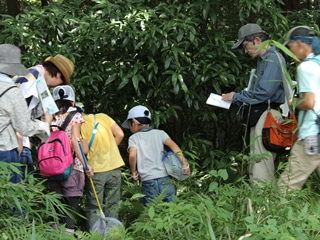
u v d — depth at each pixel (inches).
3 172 139.6
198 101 211.3
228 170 203.8
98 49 211.2
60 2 220.5
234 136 227.6
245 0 199.2
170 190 183.6
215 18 205.0
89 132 179.6
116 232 141.6
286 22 210.2
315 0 260.8
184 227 132.3
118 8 209.6
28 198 144.4
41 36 205.6
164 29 198.1
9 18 232.8
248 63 212.1
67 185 174.2
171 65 203.3
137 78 201.2
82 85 210.1
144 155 185.6
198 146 214.7
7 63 151.3
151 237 134.1
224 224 134.9
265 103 184.4
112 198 183.8
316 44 154.2
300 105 151.9
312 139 153.6
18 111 149.9
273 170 183.8
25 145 174.1
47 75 178.2
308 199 153.7
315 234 135.9
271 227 122.6
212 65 206.1
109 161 181.3
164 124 223.9
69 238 137.2
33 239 122.9
